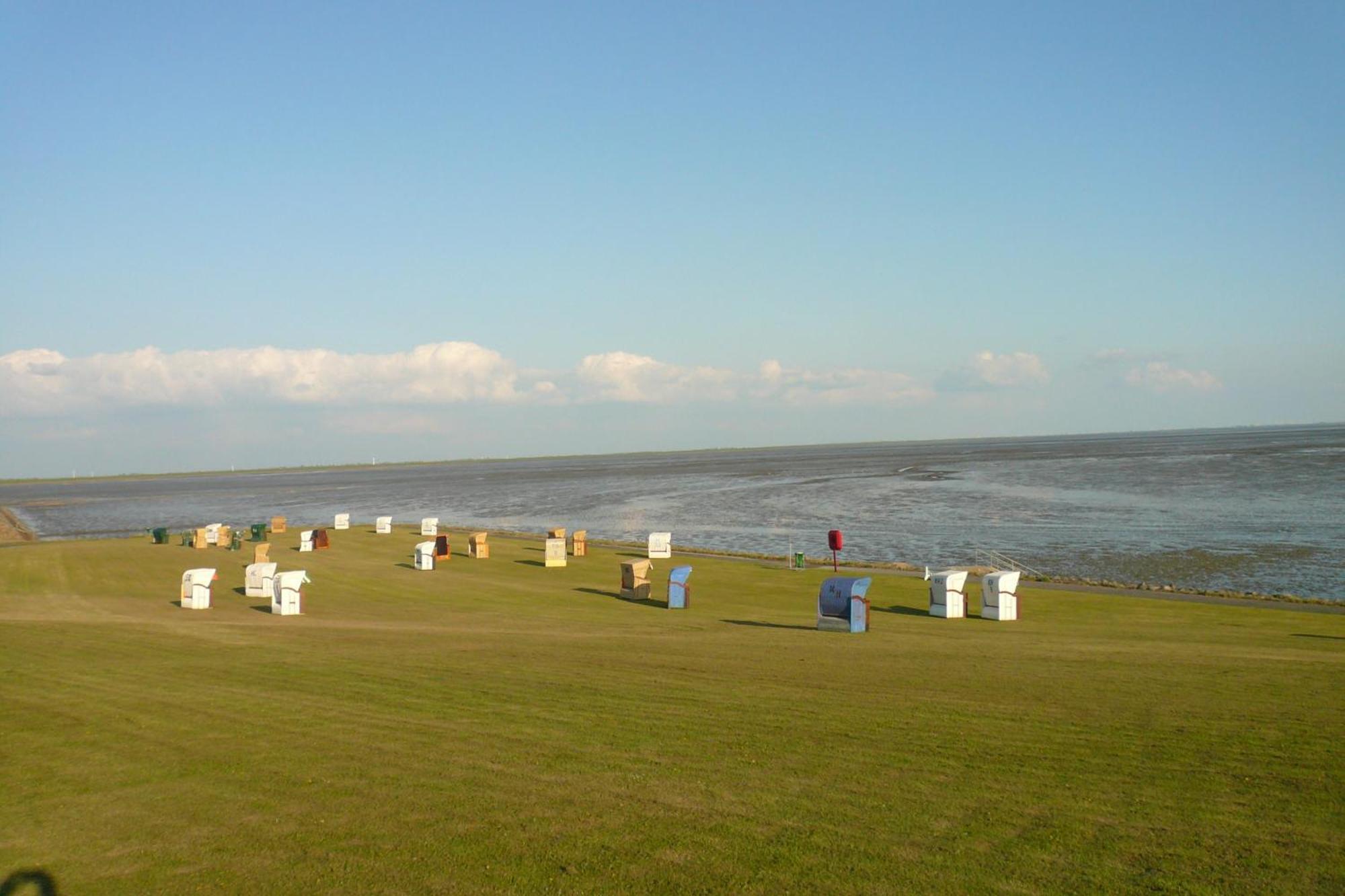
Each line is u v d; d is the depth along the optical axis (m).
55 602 39.41
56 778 13.56
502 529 95.88
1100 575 53.59
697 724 15.89
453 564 53.31
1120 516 86.94
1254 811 11.23
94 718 17.08
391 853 10.52
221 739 15.45
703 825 11.08
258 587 40.75
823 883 9.45
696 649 24.64
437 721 16.34
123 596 41.28
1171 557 60.03
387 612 35.59
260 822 11.63
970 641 27.20
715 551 66.44
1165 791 12.00
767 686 19.17
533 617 33.97
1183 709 16.59
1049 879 9.44
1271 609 35.75
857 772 13.03
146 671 21.52
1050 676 20.20
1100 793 11.96
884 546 70.50
